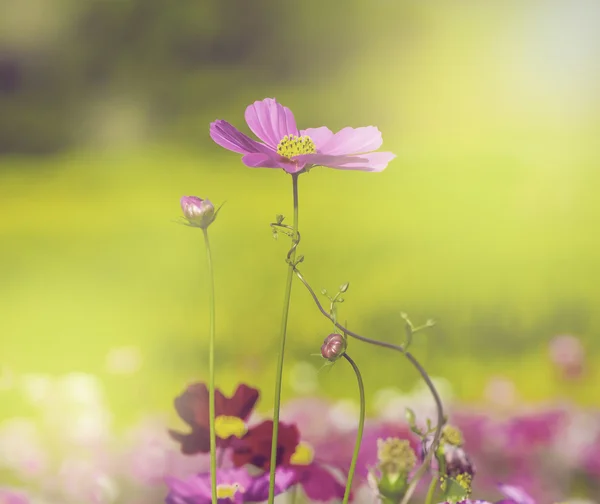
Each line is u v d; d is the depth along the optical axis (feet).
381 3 48.06
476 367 14.92
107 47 47.98
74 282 23.56
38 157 46.70
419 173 31.50
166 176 37.60
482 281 20.06
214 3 48.06
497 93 45.65
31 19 47.80
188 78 48.21
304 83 48.88
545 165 31.09
